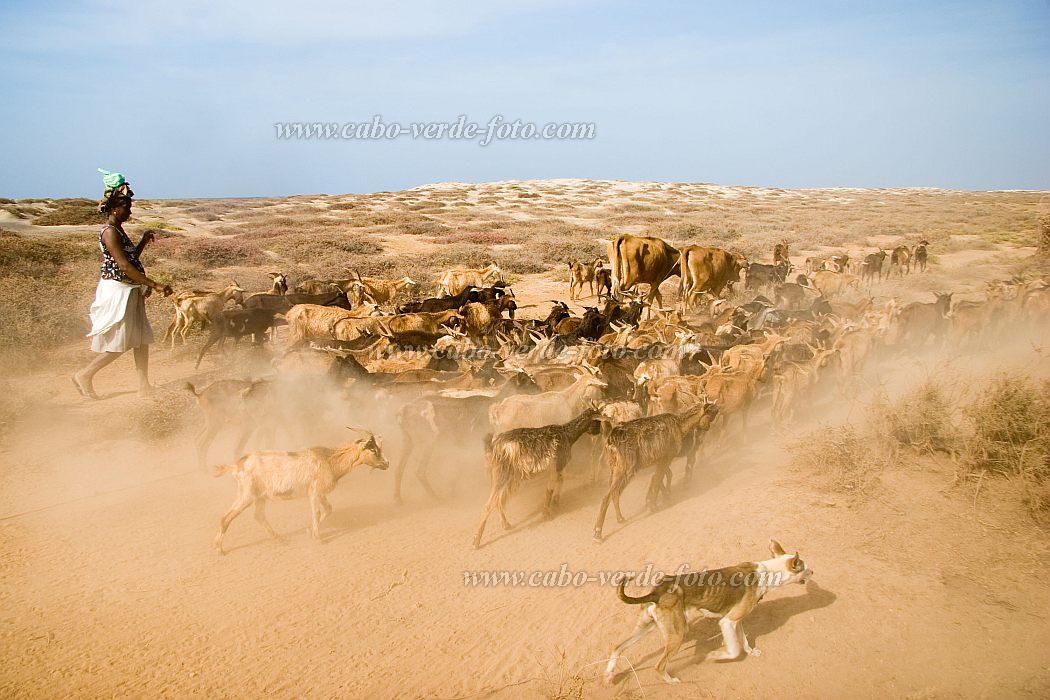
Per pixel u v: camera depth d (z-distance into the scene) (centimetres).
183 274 3092
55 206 5444
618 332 1786
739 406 1177
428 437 968
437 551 841
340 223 5388
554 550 842
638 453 882
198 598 736
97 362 1429
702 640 672
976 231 4956
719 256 2659
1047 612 684
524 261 3850
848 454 1009
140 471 1079
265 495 836
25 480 1038
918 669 618
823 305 2189
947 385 1317
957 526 845
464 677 623
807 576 644
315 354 1275
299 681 616
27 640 663
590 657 650
